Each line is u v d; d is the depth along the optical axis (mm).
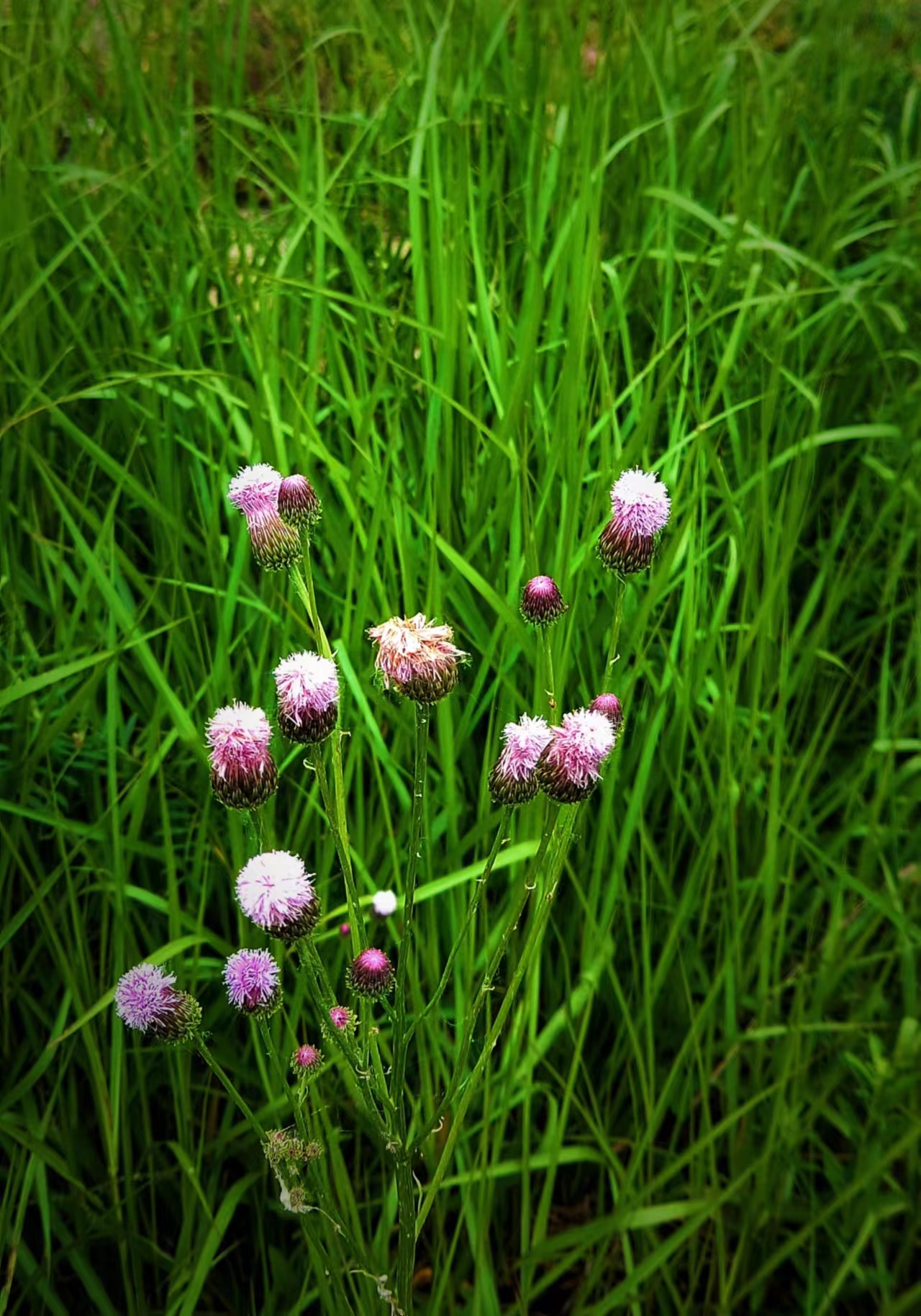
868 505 557
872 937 480
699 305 563
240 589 469
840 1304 411
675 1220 421
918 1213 400
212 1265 368
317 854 430
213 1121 428
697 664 435
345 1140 430
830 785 495
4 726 412
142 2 687
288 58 755
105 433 522
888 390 619
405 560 420
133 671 463
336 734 284
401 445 485
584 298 456
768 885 416
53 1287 386
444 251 511
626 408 547
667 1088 389
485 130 575
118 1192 403
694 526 441
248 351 495
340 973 425
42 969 428
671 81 681
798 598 557
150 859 446
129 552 507
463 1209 380
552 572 450
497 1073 416
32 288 468
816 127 709
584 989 398
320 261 501
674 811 440
